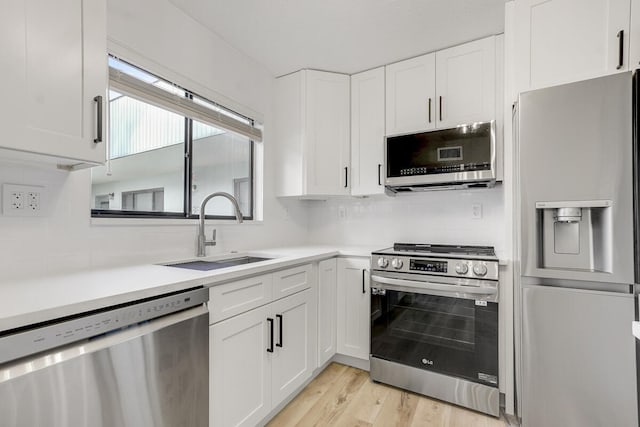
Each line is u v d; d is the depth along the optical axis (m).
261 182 2.47
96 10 1.10
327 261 2.17
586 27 1.56
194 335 1.16
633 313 1.24
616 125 1.26
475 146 1.94
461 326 1.79
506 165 1.77
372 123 2.45
